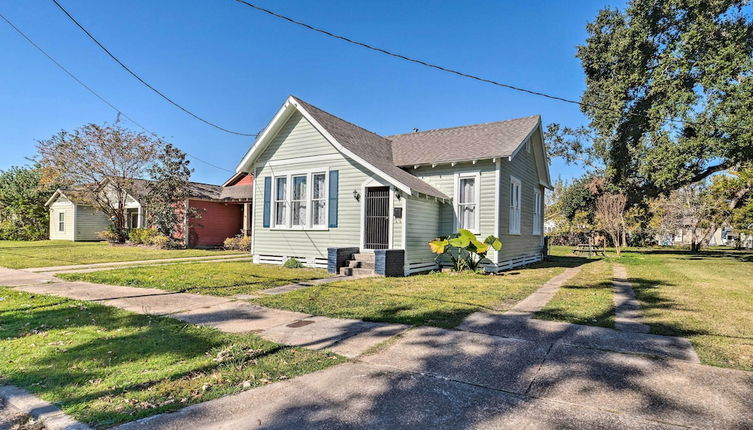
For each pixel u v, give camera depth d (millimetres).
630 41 19672
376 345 4672
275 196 14055
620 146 21438
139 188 26016
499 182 12219
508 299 7492
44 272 11320
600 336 5016
